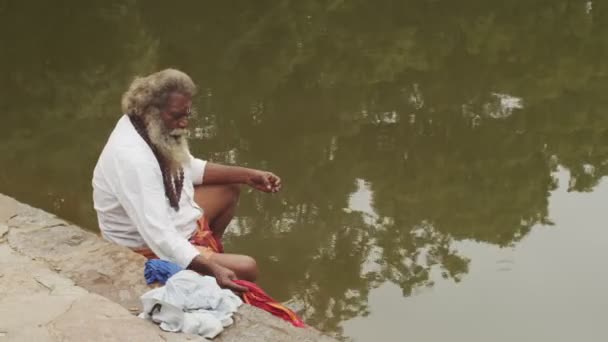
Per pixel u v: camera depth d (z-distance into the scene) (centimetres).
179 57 1030
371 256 538
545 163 712
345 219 591
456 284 504
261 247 544
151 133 354
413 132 783
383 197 632
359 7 1305
